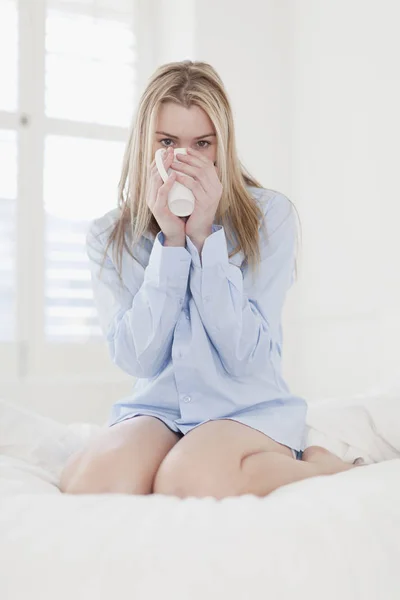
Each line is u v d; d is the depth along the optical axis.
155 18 2.88
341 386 2.32
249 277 1.33
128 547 0.67
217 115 1.30
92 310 2.69
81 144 2.71
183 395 1.26
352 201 2.29
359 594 0.68
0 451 1.35
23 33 2.67
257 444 1.12
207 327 1.24
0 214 2.60
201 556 0.66
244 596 0.63
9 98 2.64
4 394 2.50
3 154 2.62
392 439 1.41
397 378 1.70
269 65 2.76
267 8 2.76
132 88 2.81
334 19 2.43
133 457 1.10
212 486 1.01
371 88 2.21
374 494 0.84
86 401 2.58
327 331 2.41
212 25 2.67
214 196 1.23
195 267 1.24
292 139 2.69
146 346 1.27
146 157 1.32
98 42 2.77
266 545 0.69
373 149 2.19
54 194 2.67
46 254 2.64
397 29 2.08
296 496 0.87
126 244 1.38
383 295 2.11
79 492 1.07
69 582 0.63
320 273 2.47
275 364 1.33
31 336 2.62
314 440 1.40
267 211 1.39
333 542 0.71
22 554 0.66
